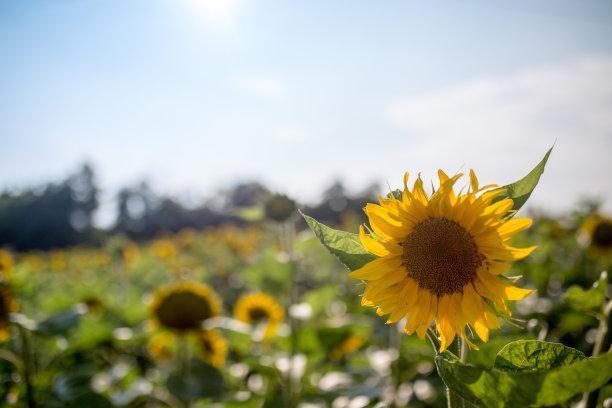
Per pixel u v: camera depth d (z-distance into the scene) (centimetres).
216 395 431
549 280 609
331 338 445
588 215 910
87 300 672
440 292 187
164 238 2214
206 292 511
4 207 5016
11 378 415
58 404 375
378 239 194
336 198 2795
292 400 411
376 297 192
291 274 489
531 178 178
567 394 137
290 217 502
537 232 820
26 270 425
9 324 364
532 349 156
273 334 472
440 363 145
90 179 5797
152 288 1145
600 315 204
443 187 183
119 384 484
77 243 4612
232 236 1873
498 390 141
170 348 533
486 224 181
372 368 456
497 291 179
